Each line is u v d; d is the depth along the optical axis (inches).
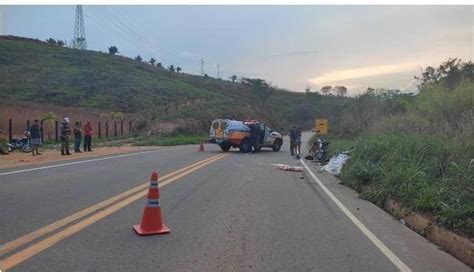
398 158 497.4
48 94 2588.6
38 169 604.7
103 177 533.6
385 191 415.5
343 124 1392.7
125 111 2474.2
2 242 254.8
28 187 446.9
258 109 3548.2
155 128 1940.2
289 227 311.0
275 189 490.0
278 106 5032.0
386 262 239.3
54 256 232.7
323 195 461.4
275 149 1222.3
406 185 389.7
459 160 413.4
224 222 319.3
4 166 637.9
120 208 351.9
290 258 240.8
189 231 291.4
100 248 248.8
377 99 1334.9
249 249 255.3
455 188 338.0
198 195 429.7
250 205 387.5
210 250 251.1
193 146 1402.6
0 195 400.8
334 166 685.9
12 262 221.8
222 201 401.4
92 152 997.2
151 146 1378.0
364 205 411.5
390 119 946.1
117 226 296.8
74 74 3142.2
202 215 340.5
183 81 4087.1
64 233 275.7
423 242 287.6
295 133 1056.2
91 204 365.4
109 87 2918.3
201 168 673.6
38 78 2915.8
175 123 2063.2
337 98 5698.8
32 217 316.2
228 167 708.0
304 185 533.6
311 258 241.8
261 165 770.8
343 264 233.3
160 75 4030.5
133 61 4488.2
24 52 3624.5
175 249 251.1
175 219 325.1
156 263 226.5
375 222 339.0
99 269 215.5
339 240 280.5
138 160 786.2
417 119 848.3
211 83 4466.0
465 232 272.4
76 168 627.2
